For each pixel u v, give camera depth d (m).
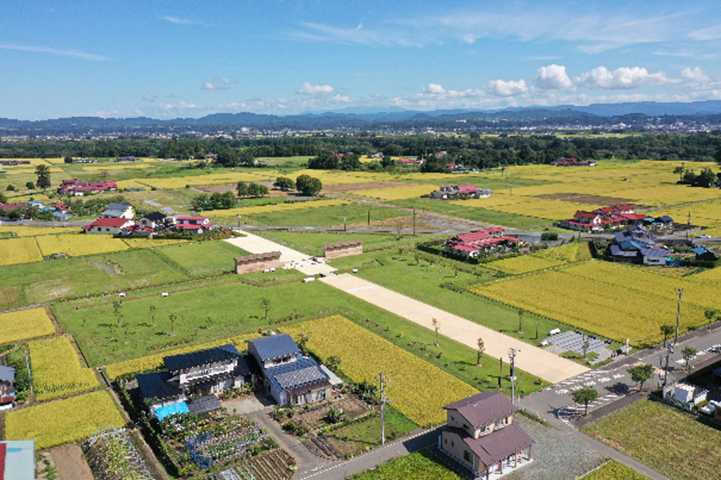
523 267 115.19
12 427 57.72
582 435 55.53
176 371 63.09
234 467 51.44
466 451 50.81
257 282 105.69
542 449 53.28
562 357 73.19
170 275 110.88
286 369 65.81
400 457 52.59
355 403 63.00
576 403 61.34
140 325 84.94
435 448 54.19
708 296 95.62
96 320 87.19
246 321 86.31
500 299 95.81
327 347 76.94
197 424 57.75
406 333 81.50
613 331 81.38
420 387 65.75
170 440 55.19
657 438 54.97
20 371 68.62
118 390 65.56
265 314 88.88
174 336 80.62
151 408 59.34
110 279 108.44
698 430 56.25
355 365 71.56
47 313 90.69
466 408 52.19
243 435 56.06
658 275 108.69
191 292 100.38
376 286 103.62
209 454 52.56
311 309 91.56
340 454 53.41
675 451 52.84
